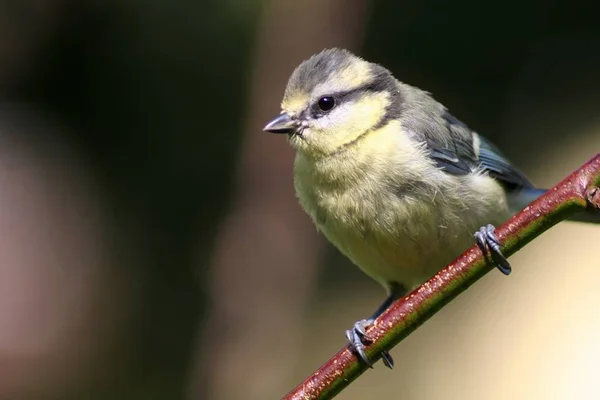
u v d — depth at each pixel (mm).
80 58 15805
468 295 11633
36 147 14930
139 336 13102
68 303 12930
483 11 16547
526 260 11336
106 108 15742
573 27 16141
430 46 16438
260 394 10508
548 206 4391
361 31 11828
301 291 10898
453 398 10734
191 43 15438
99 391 12383
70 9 15539
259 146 11055
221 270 10836
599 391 9828
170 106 15641
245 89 13648
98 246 14008
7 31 15422
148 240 14508
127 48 15734
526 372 10391
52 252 13445
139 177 15312
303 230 10906
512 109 15156
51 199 14234
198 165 15133
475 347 11023
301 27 11203
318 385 4629
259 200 10992
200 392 10742
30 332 12383
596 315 10375
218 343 10703
